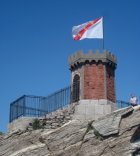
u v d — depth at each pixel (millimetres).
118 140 45312
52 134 47781
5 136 50219
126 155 44500
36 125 49406
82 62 50844
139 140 45344
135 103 50594
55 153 46688
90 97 49531
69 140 46844
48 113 50281
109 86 50688
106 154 45062
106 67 51062
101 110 48625
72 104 49469
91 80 50250
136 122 45656
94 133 46281
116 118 46281
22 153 47719
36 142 48125
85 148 45906
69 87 50812
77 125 47469
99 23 51656
